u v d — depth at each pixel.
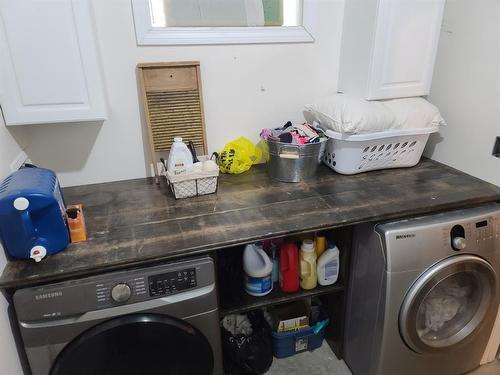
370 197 1.58
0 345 1.10
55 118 1.42
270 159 1.76
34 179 1.23
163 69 1.63
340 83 1.98
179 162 1.54
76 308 1.16
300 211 1.47
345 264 1.66
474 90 1.71
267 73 1.85
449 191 1.62
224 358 1.74
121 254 1.21
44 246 1.18
